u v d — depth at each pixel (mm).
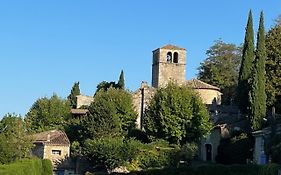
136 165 70812
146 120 76312
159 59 105750
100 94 85125
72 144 80750
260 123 69875
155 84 106438
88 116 81062
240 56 120562
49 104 103188
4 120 58250
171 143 74812
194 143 74438
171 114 74688
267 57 80250
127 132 82438
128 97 85188
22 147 57500
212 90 98875
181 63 105875
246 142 71562
